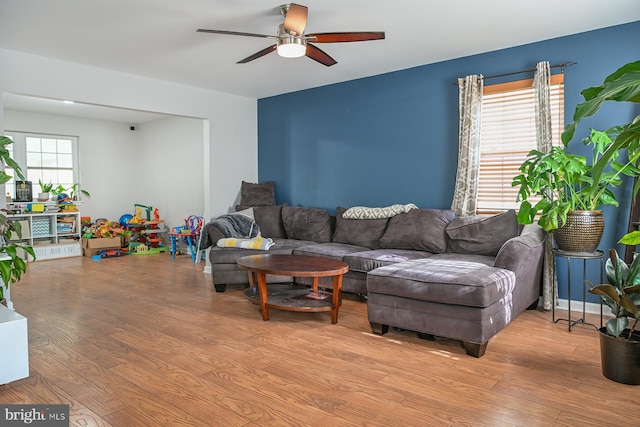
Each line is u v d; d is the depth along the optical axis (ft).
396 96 16.21
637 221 11.35
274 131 20.51
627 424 6.41
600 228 10.80
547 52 12.95
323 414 6.73
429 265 10.65
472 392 7.47
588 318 11.78
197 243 22.33
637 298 7.67
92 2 10.21
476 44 13.29
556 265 12.84
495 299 9.18
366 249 14.94
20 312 12.53
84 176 25.80
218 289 15.14
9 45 13.10
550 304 12.50
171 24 11.60
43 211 23.04
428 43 13.16
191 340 10.12
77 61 14.74
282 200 20.38
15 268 9.18
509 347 9.62
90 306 13.20
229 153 19.95
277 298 12.22
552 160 10.30
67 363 8.75
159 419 6.58
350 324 11.41
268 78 17.16
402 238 14.46
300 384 7.79
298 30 9.91
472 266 10.34
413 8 10.62
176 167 25.40
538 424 6.43
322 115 18.56
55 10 10.64
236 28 11.93
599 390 7.52
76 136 25.52
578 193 11.01
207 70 15.94
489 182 14.38
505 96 13.92
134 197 28.19
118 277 17.80
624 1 10.30
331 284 14.37
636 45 11.60
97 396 7.33
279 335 10.50
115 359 8.96
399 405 7.02
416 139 15.79
